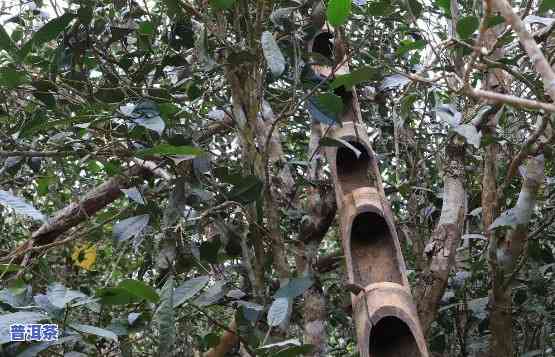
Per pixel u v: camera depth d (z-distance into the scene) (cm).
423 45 135
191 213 172
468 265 218
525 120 190
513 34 141
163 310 109
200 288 123
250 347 135
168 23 183
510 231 170
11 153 156
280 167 192
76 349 162
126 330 129
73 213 201
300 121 232
